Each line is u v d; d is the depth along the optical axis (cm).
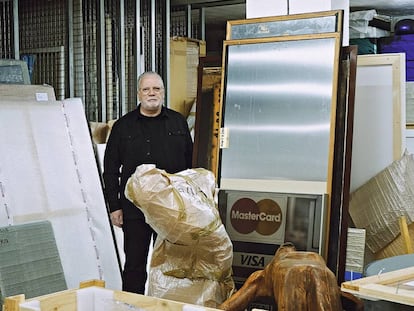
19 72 454
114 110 558
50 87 441
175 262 318
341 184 344
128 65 578
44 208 388
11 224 368
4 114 391
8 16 493
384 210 403
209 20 790
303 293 249
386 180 402
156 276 321
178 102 618
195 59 634
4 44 499
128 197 305
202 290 310
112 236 419
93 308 263
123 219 395
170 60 610
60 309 252
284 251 287
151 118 396
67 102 430
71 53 511
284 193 353
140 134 393
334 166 347
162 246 322
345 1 425
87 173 419
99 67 536
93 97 543
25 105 405
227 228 364
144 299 249
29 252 365
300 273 251
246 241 358
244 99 376
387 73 404
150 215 299
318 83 354
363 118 412
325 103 350
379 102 407
